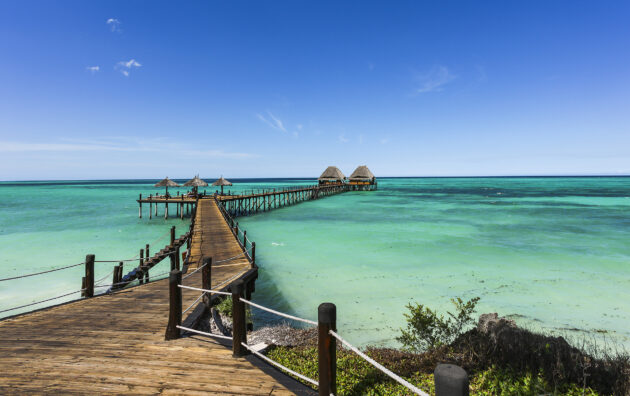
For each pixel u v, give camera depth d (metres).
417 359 6.38
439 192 93.12
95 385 4.01
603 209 44.62
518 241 23.05
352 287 13.60
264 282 14.41
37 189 126.25
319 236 25.56
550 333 9.10
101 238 25.88
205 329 7.26
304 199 63.41
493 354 5.67
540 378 4.65
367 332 9.44
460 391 1.94
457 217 36.94
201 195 41.12
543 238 24.06
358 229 28.91
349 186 94.50
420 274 15.28
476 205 51.97
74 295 13.36
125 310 7.35
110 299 8.41
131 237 26.50
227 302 8.86
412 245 21.89
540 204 53.03
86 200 66.31
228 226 21.28
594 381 4.68
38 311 7.25
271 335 8.74
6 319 6.62
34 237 25.94
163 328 6.10
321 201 60.81
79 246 22.78
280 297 12.63
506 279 14.37
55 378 4.18
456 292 12.83
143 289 9.68
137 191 108.94
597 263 17.00
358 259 18.25
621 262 17.14
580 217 36.19
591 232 26.55
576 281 14.03
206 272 8.09
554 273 15.26
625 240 23.19
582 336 8.99
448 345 6.50
